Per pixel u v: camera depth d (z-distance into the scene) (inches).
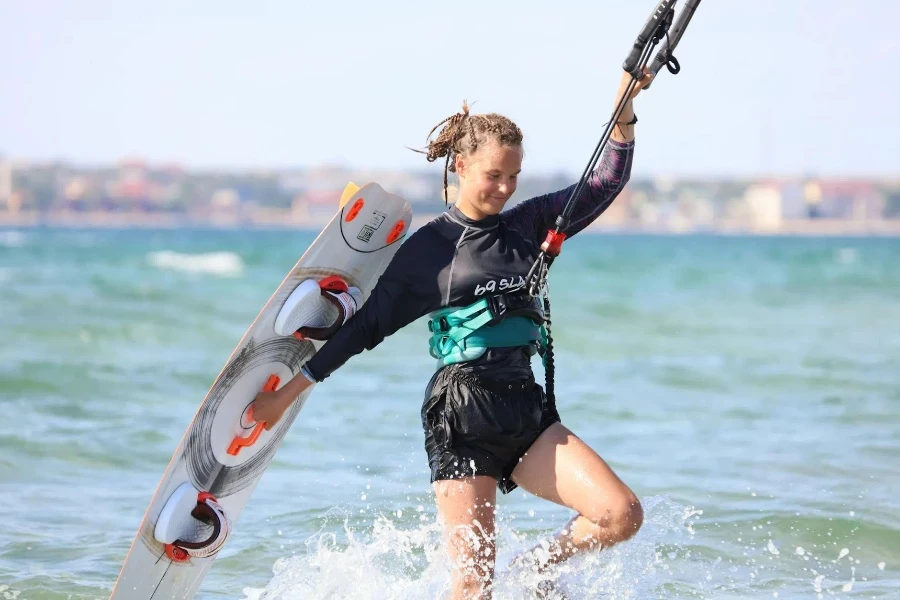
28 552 713.6
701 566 677.3
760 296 3447.3
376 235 600.7
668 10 535.2
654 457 995.9
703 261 6904.5
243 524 776.9
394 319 532.1
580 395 1357.0
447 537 518.9
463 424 521.7
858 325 2390.5
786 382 1466.5
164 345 1819.6
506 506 824.9
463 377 523.5
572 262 6579.7
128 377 1440.7
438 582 572.7
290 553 713.6
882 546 722.8
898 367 1609.3
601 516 506.6
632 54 540.4
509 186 521.0
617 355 1795.0
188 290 3058.6
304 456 997.8
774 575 665.0
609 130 546.9
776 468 943.7
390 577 638.5
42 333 1889.8
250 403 583.5
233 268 4643.2
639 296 3405.5
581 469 514.9
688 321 2459.4
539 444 530.0
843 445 1040.8
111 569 682.8
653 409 1259.2
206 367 1556.3
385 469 948.0
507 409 521.3
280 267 4756.4
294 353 597.0
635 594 614.9
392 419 1173.7
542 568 531.2
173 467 554.6
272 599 621.6
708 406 1280.8
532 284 524.7
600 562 606.2
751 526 758.5
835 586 647.8
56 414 1182.9
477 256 525.7
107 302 2568.9
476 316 522.6
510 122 525.7
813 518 772.6
